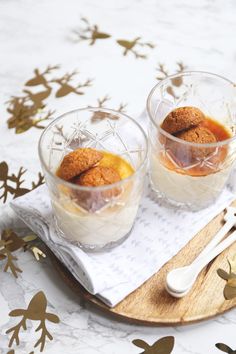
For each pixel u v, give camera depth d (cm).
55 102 75
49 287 58
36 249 60
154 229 61
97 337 56
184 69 80
